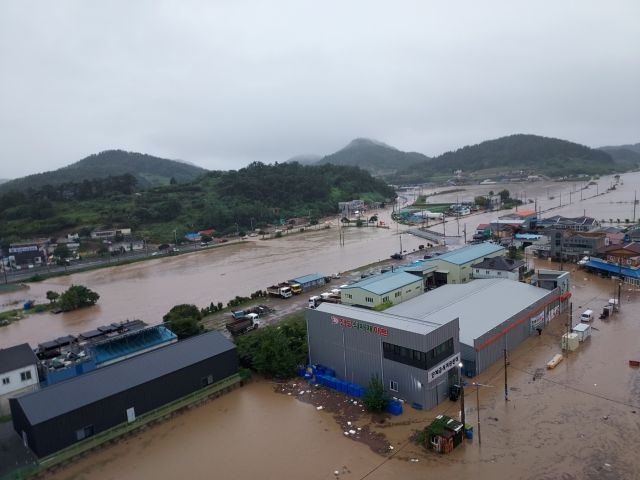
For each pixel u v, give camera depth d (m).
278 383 39.97
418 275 61.47
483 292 49.72
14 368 37.94
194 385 37.25
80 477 28.41
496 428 30.03
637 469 25.02
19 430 32.25
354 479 26.09
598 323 47.56
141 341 46.09
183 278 94.50
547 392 34.22
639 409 30.94
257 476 27.23
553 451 27.14
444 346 34.19
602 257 73.38
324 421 33.00
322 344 40.50
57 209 176.75
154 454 30.42
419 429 30.70
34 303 82.56
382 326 34.94
